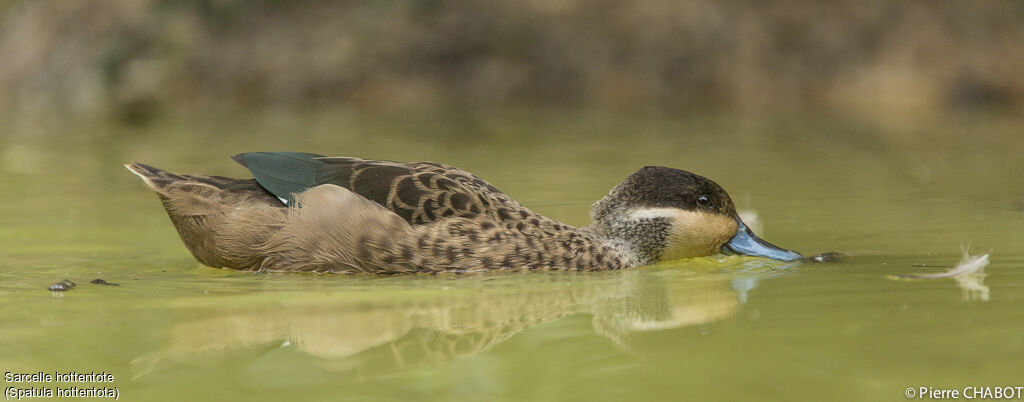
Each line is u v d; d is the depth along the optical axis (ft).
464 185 36.78
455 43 92.12
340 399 21.25
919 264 33.53
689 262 38.42
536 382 22.12
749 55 92.22
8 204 46.91
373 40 91.76
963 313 26.25
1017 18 92.12
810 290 30.01
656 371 22.48
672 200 38.11
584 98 90.94
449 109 85.81
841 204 45.75
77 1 91.76
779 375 21.81
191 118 81.05
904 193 48.16
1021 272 31.37
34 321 27.35
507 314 28.19
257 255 34.94
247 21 91.61
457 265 34.91
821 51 92.53
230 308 28.86
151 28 89.86
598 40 92.63
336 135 69.72
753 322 26.27
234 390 21.88
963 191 48.42
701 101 90.53
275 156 36.32
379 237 34.35
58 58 89.61
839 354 23.07
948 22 92.02
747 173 54.70
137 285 32.37
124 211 45.65
